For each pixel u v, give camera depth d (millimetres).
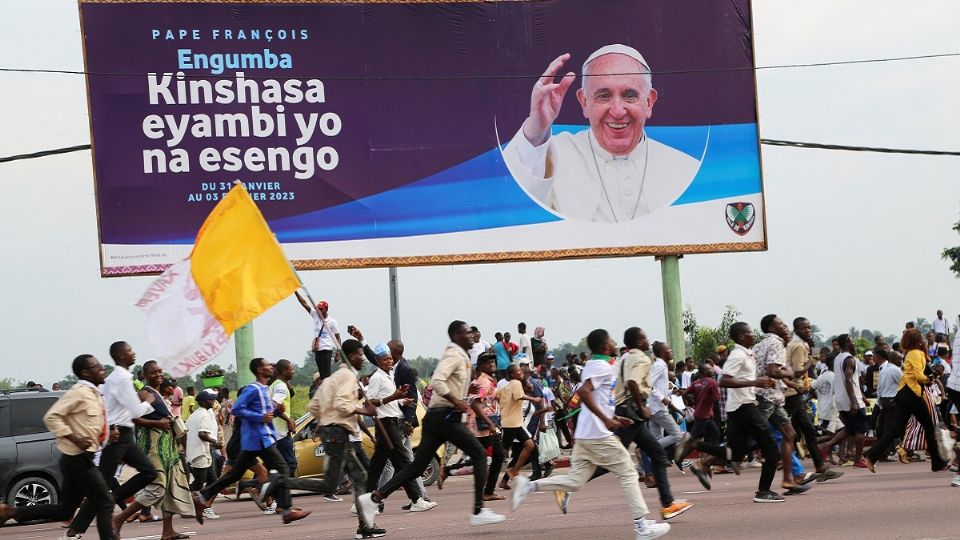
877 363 19781
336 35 22562
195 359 10812
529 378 19266
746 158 23750
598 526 10773
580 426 9719
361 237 22375
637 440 10984
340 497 17578
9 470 15961
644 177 23406
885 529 9469
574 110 23297
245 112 22109
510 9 23203
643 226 23328
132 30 21734
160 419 12086
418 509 13609
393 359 16062
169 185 21734
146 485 11477
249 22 22203
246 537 11680
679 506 10742
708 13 23781
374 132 22562
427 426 10844
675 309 23594
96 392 10133
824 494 12547
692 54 23703
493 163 22969
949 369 20672
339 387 11344
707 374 14586
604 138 23344
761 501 12008
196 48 21969
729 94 23766
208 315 10867
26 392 16469
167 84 21797
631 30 23531
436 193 22703
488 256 22812
